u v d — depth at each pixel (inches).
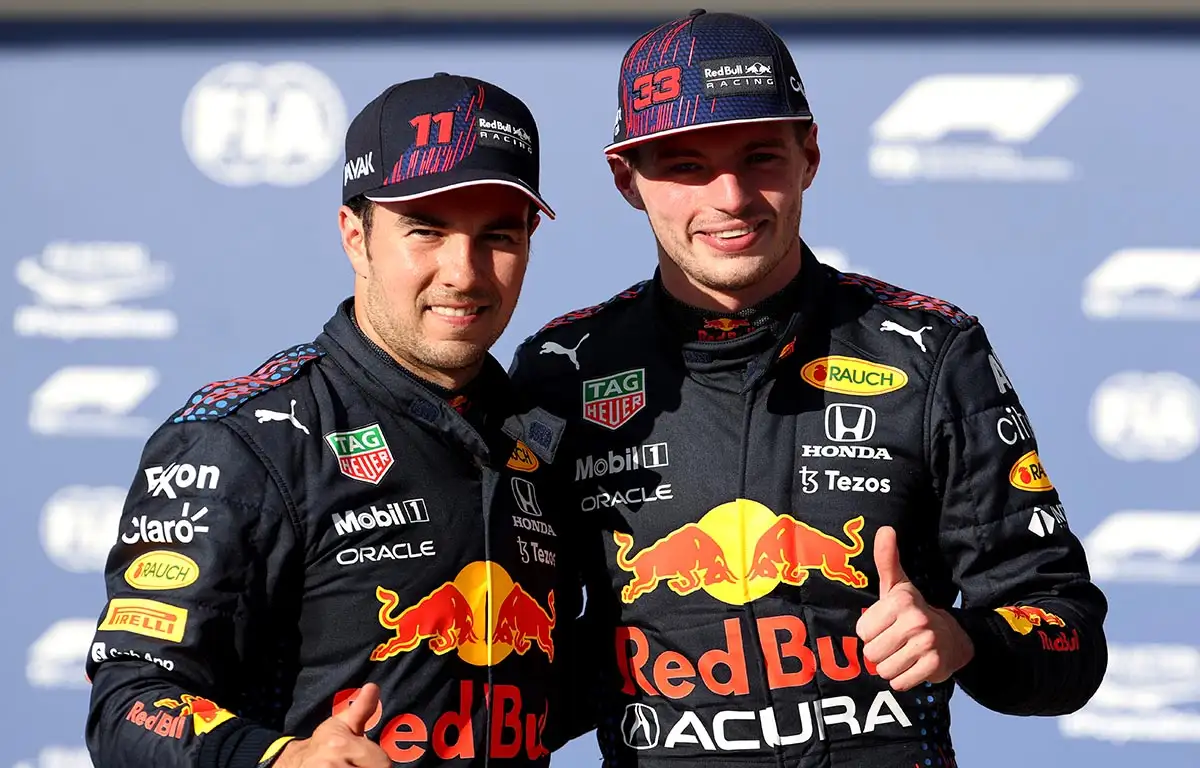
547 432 300.4
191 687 264.8
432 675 278.8
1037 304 569.6
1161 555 561.0
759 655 293.7
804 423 303.9
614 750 307.0
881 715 293.4
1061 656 282.4
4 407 587.8
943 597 309.7
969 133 573.3
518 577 293.4
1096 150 569.9
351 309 306.2
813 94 577.9
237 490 274.1
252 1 592.7
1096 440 565.9
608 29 586.9
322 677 277.6
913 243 573.0
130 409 587.2
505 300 288.2
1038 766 557.9
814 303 309.6
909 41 576.1
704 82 293.4
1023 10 574.6
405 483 285.0
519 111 292.2
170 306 587.2
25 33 593.3
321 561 277.9
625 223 577.0
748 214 294.4
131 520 279.3
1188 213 566.6
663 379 314.3
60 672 581.3
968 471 298.4
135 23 594.2
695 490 304.0
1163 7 569.9
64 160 591.8
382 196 279.4
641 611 303.9
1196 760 555.5
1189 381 563.8
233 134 589.6
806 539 297.4
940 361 303.9
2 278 589.9
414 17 591.5
